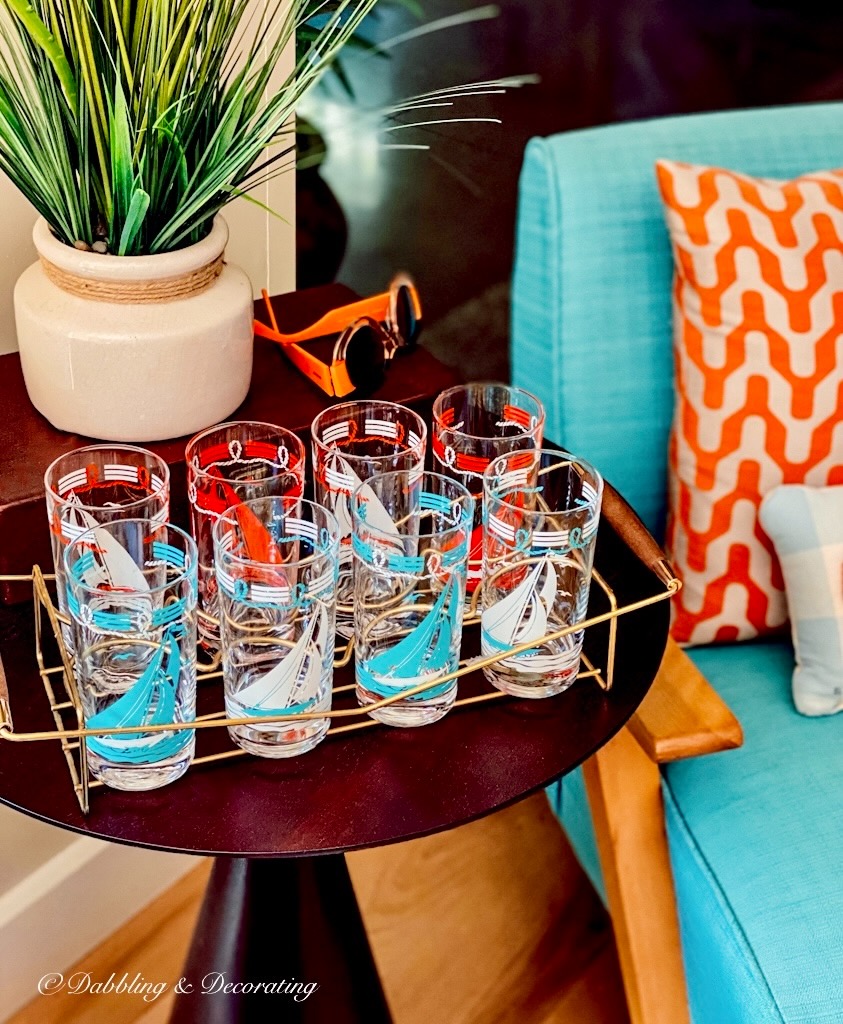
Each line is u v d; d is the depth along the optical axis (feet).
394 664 2.18
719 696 3.05
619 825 2.94
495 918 4.15
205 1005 2.92
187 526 2.72
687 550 3.45
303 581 2.03
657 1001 3.06
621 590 2.69
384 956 3.96
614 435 3.63
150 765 2.05
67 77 2.18
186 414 2.65
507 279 6.64
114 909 4.02
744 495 3.33
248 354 2.77
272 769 2.14
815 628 3.15
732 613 3.42
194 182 2.46
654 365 3.59
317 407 2.93
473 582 2.62
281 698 2.08
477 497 2.57
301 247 5.72
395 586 2.14
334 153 5.51
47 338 2.53
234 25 2.38
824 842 2.81
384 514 2.40
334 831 2.00
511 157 6.49
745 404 3.28
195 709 2.23
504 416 2.74
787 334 3.25
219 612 2.40
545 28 6.44
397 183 6.07
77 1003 3.75
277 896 2.78
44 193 2.46
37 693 2.26
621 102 7.14
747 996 2.65
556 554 2.22
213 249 2.56
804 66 7.77
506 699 2.35
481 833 4.51
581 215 3.46
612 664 2.36
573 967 3.98
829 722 3.16
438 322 6.64
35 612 2.38
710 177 3.28
